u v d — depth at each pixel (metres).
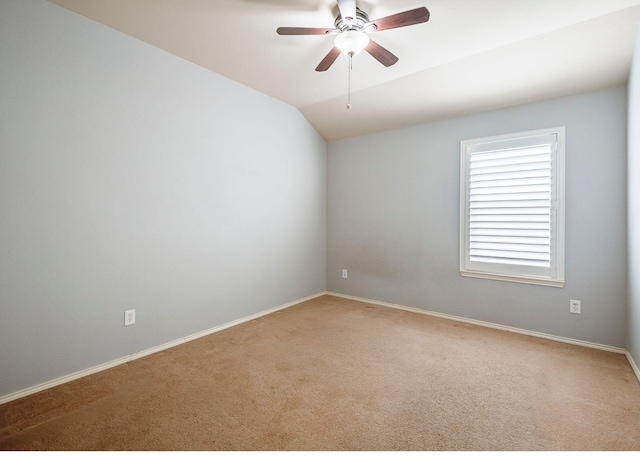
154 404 1.86
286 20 2.17
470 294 3.36
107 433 1.60
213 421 1.71
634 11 1.99
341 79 3.11
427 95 3.19
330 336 2.96
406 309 3.82
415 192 3.73
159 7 2.04
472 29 2.23
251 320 3.42
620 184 2.57
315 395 1.97
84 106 2.18
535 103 2.94
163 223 2.66
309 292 4.32
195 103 2.87
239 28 2.28
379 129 3.95
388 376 2.21
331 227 4.53
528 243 2.98
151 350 2.59
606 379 2.16
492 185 3.17
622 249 2.57
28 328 1.96
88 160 2.21
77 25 2.13
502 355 2.55
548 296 2.92
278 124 3.74
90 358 2.24
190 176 2.86
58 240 2.07
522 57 2.51
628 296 2.47
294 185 4.01
